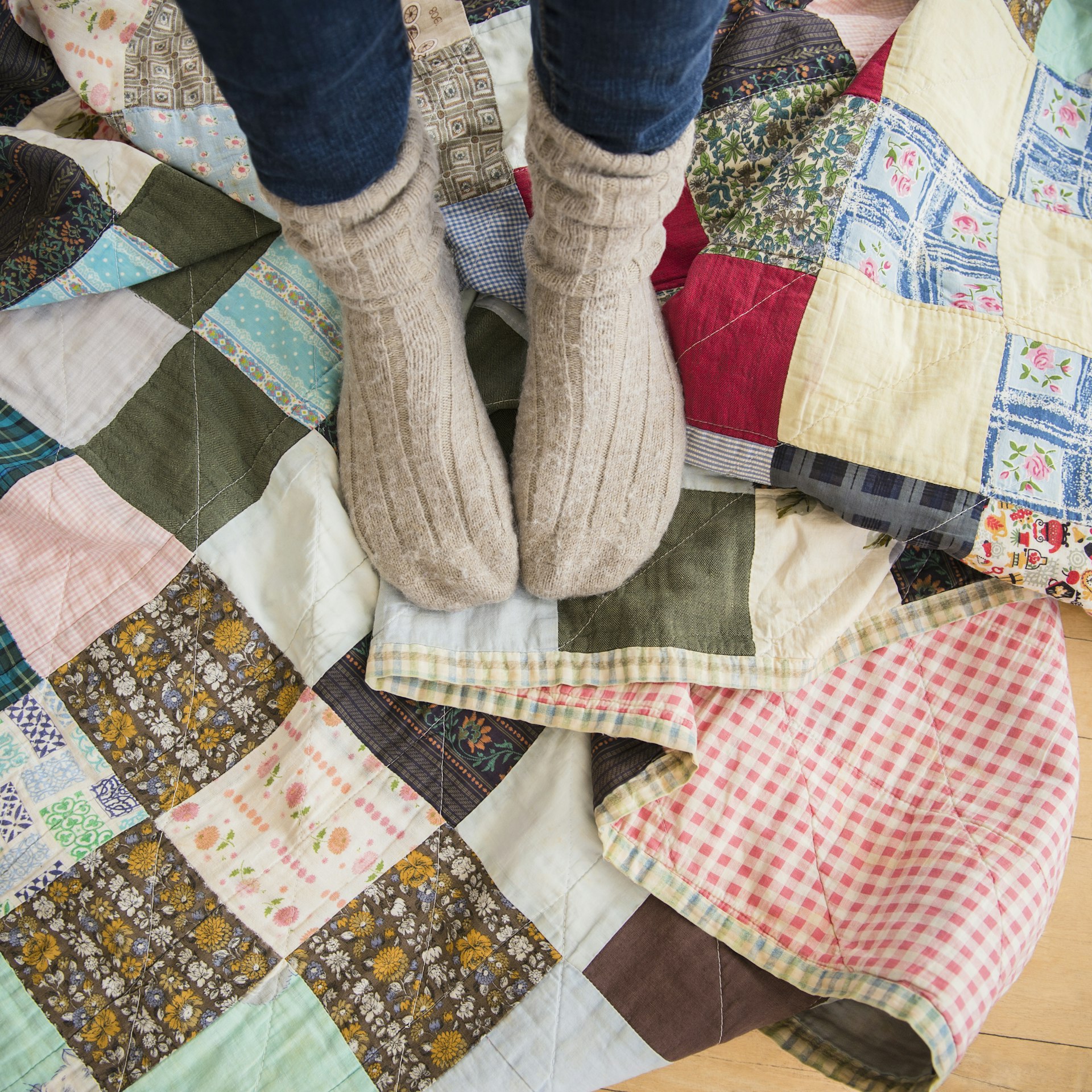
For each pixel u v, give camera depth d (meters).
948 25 0.77
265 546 0.71
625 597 0.67
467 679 0.66
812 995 0.59
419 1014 0.60
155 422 0.75
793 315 0.68
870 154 0.72
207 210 0.77
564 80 0.45
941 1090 0.65
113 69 0.79
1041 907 0.58
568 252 0.57
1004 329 0.69
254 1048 0.59
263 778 0.66
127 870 0.63
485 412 0.70
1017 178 0.77
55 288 0.76
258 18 0.36
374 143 0.47
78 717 0.68
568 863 0.64
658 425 0.66
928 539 0.66
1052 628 0.68
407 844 0.65
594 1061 0.59
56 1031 0.60
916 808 0.64
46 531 0.71
